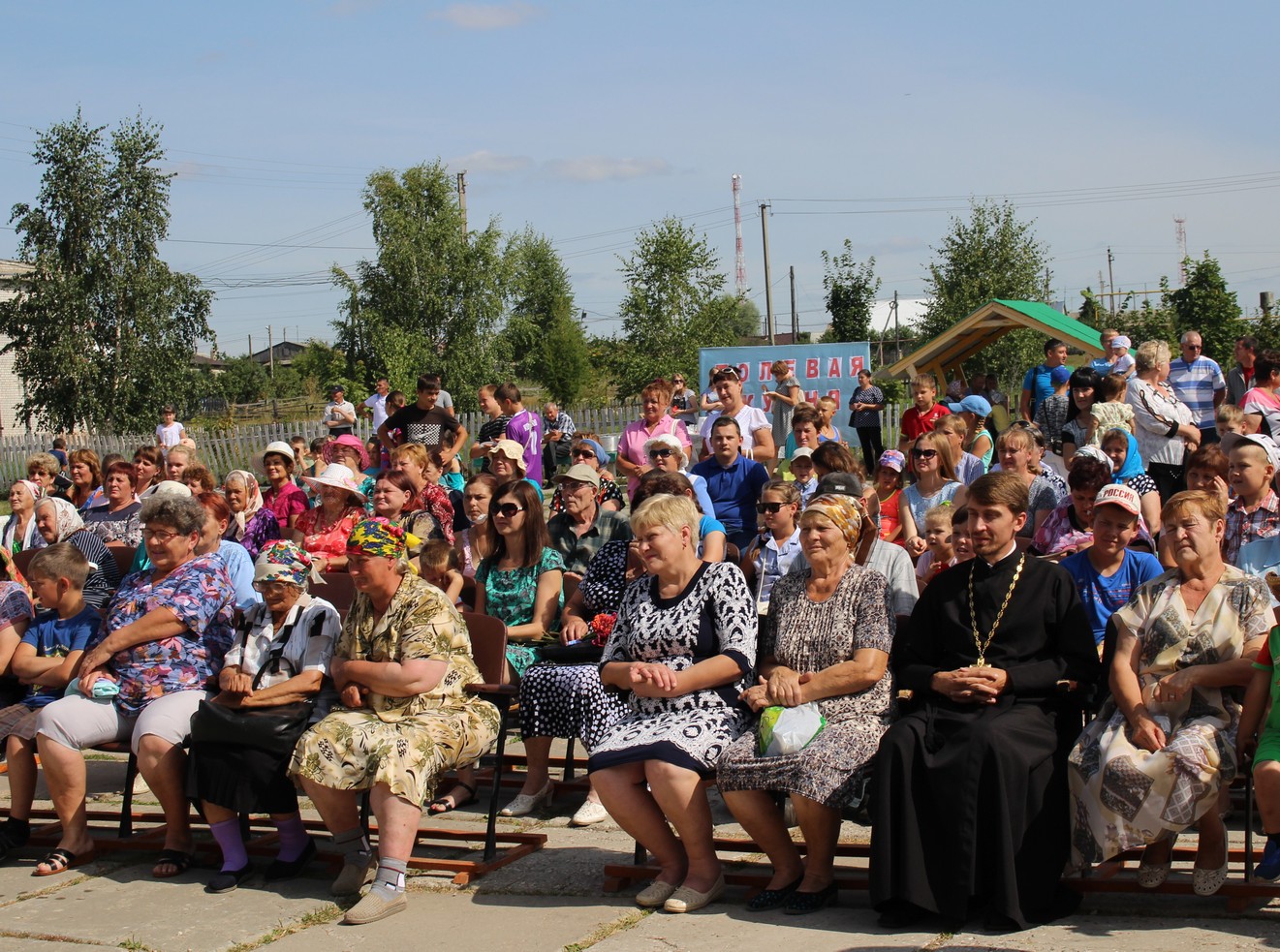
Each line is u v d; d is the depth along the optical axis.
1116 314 29.02
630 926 4.68
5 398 48.12
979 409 11.80
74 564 6.32
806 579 5.33
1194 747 4.37
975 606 4.92
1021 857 4.43
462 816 6.17
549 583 6.75
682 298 33.44
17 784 6.01
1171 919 4.39
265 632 5.71
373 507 9.09
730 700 5.14
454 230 47.19
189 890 5.36
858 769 4.69
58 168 35.06
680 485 6.80
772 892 4.84
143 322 35.38
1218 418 8.95
